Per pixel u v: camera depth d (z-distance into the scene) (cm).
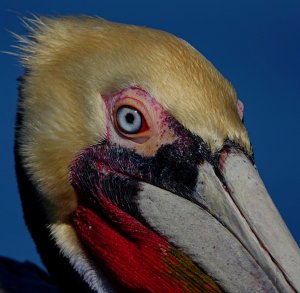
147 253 725
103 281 759
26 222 780
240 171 697
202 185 703
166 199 715
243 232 684
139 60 728
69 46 761
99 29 767
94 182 743
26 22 791
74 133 742
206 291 699
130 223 732
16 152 765
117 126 730
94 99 736
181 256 707
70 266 765
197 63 734
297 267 668
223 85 730
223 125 707
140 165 726
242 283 681
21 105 761
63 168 749
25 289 975
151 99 717
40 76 757
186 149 709
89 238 757
